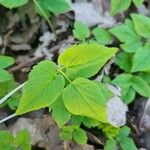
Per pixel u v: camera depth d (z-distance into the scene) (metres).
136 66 0.30
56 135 0.28
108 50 0.23
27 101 0.23
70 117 0.26
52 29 0.33
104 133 0.28
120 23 0.35
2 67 0.27
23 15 0.34
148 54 0.30
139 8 0.37
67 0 0.34
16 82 0.29
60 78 0.23
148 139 0.31
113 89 0.30
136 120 0.31
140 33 0.32
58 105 0.25
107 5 0.35
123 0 0.32
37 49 0.32
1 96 0.27
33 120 0.28
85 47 0.23
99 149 0.28
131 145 0.28
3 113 0.29
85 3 0.35
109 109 0.27
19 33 0.33
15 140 0.25
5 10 0.34
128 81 0.30
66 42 0.33
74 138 0.26
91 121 0.26
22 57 0.32
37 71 0.23
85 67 0.24
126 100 0.30
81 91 0.23
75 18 0.34
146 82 0.31
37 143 0.28
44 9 0.31
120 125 0.28
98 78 0.30
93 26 0.34
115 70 0.32
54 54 0.32
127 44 0.31
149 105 0.31
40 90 0.23
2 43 0.32
